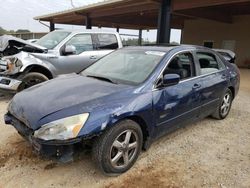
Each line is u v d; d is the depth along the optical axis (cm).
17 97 344
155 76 353
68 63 673
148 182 303
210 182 308
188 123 423
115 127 298
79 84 351
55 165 330
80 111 281
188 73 413
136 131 323
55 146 276
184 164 346
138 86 337
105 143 293
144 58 396
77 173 315
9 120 329
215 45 2012
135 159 332
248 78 1253
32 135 282
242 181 313
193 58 427
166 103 354
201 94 425
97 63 446
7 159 340
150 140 351
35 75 620
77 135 271
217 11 1633
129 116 310
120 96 314
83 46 712
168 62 377
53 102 300
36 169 320
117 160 309
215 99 476
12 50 636
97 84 348
